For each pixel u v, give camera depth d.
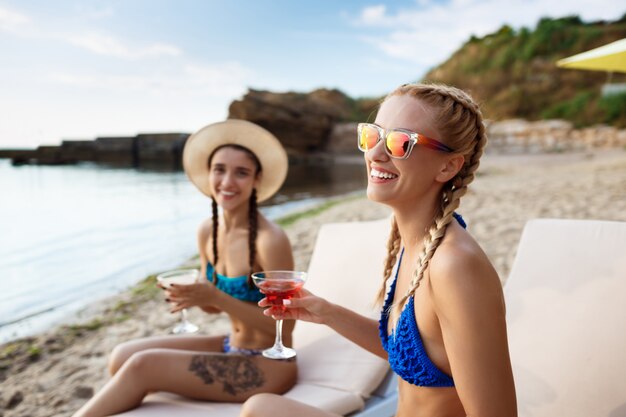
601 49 4.94
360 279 3.13
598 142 30.34
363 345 1.95
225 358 2.43
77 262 8.97
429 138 1.40
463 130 1.42
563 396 1.96
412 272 1.60
